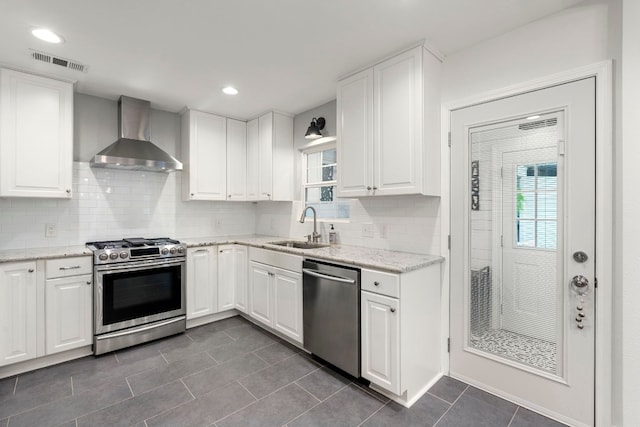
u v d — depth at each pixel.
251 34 2.04
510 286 2.03
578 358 1.76
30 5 1.72
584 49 1.73
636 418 1.56
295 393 2.09
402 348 1.93
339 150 2.64
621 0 1.62
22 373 2.33
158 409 1.91
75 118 2.97
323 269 2.38
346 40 2.11
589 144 1.72
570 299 1.78
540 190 1.90
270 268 2.96
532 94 1.91
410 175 2.17
